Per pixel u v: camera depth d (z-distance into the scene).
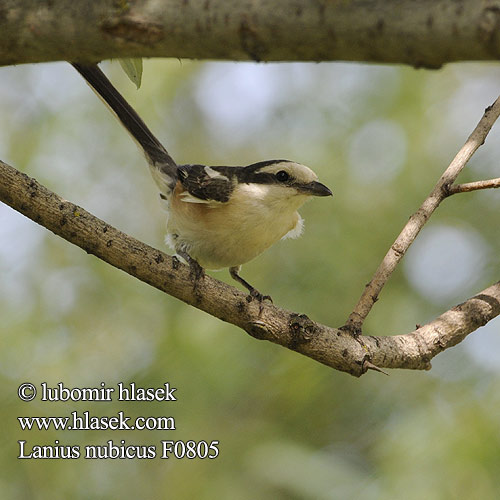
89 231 6.27
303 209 13.26
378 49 3.39
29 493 10.96
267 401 11.85
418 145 13.84
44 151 14.41
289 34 3.47
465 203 13.55
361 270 12.69
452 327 6.63
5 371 12.09
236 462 11.13
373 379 12.25
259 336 6.34
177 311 12.69
